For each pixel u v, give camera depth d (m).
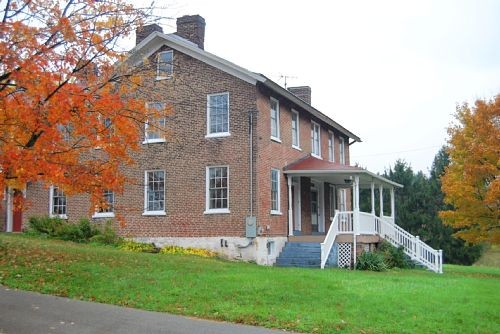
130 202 23.91
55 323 9.68
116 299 11.52
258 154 21.81
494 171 22.97
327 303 11.47
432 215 44.88
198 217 22.45
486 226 24.14
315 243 22.86
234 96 22.34
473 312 11.23
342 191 33.62
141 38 24.19
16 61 9.76
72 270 13.90
